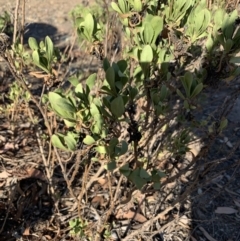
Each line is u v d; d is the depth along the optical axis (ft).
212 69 5.03
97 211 7.98
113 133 4.64
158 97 4.86
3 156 9.37
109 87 4.43
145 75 4.74
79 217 6.95
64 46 16.97
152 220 7.31
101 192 8.40
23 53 7.61
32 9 22.04
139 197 8.46
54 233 7.67
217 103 11.21
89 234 7.25
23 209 8.10
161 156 8.51
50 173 7.95
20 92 9.61
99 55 5.52
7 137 10.03
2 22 13.93
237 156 9.99
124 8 5.29
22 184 8.62
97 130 4.52
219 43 5.12
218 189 9.02
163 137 8.34
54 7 22.62
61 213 8.01
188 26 5.20
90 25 5.24
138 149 5.84
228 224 8.26
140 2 5.16
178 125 7.70
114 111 4.11
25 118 10.70
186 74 4.68
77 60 14.62
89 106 4.45
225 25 4.67
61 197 8.35
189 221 8.21
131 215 8.07
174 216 8.26
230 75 4.98
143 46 4.83
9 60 5.52
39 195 8.42
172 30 5.16
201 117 10.75
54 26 20.03
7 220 7.86
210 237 7.98
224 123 5.51
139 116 7.31
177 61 5.59
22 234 7.62
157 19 4.66
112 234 7.65
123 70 4.36
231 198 8.82
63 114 4.37
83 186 6.49
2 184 8.60
